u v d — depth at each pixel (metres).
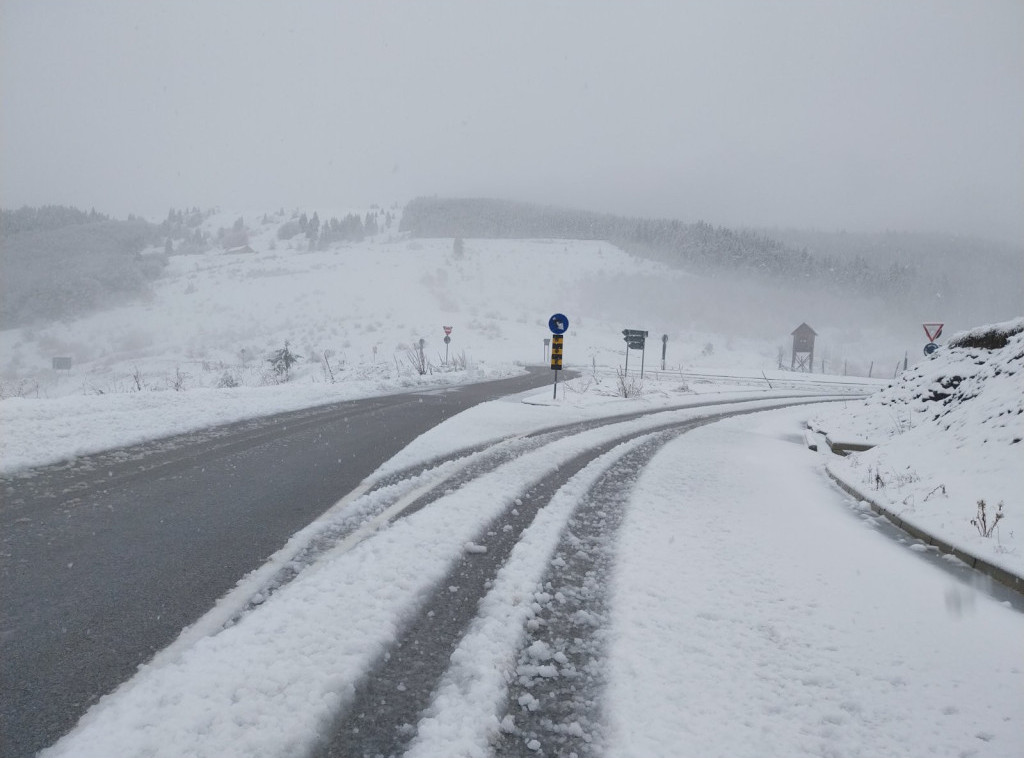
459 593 3.59
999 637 3.32
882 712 2.50
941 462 7.22
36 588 3.48
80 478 6.23
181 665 2.58
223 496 5.71
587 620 3.31
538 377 27.05
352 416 12.11
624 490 6.65
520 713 2.42
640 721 2.34
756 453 9.92
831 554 4.70
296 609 3.18
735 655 2.95
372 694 2.49
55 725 2.19
